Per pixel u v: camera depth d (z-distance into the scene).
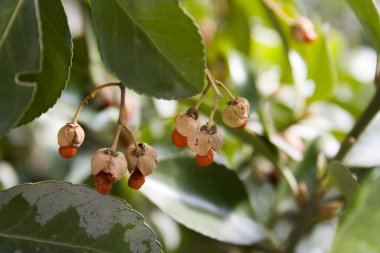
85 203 0.32
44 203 0.32
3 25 0.29
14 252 0.32
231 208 0.40
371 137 0.41
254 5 0.47
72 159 0.45
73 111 0.42
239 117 0.33
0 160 0.47
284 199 0.44
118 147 0.42
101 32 0.31
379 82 0.38
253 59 0.52
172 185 0.39
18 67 0.29
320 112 0.48
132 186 0.32
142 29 0.31
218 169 0.40
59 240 0.32
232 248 0.44
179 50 0.31
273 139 0.41
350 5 0.36
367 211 0.29
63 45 0.32
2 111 0.29
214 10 0.51
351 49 0.68
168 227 0.45
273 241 0.40
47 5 0.32
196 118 0.33
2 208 0.32
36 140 0.49
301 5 0.47
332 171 0.36
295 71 0.45
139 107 0.44
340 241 0.29
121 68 0.31
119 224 0.32
